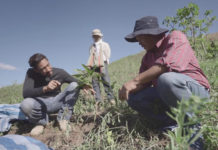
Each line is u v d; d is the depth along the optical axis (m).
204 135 1.34
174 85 1.44
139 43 1.87
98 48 3.65
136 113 2.25
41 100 2.41
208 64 2.94
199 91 1.49
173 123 1.82
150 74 1.58
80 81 2.30
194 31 3.72
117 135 1.89
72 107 2.45
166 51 1.58
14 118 2.79
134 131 1.89
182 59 1.51
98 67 3.56
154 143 1.67
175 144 1.52
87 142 1.80
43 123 2.46
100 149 1.73
